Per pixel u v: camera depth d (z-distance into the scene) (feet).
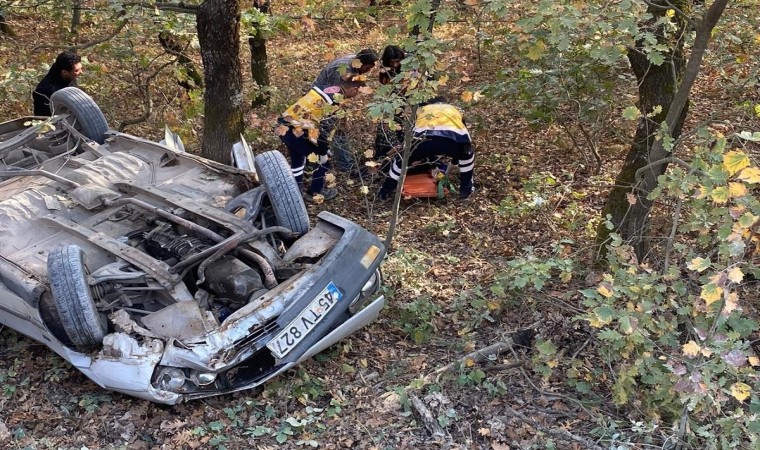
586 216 21.30
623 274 13.25
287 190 16.19
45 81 23.68
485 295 17.54
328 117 19.30
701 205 12.76
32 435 13.16
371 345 15.98
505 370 14.79
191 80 26.71
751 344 14.82
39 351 16.12
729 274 10.59
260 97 31.42
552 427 13.02
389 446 12.57
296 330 13.60
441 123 21.79
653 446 12.20
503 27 21.36
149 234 15.40
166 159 19.29
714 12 13.57
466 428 13.01
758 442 11.02
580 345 15.26
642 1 14.40
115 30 24.38
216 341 13.12
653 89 16.71
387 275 18.44
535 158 26.32
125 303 14.28
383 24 18.60
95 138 21.75
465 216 22.63
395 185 23.35
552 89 21.33
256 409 13.82
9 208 16.79
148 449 12.83
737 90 24.50
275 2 25.35
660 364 13.23
